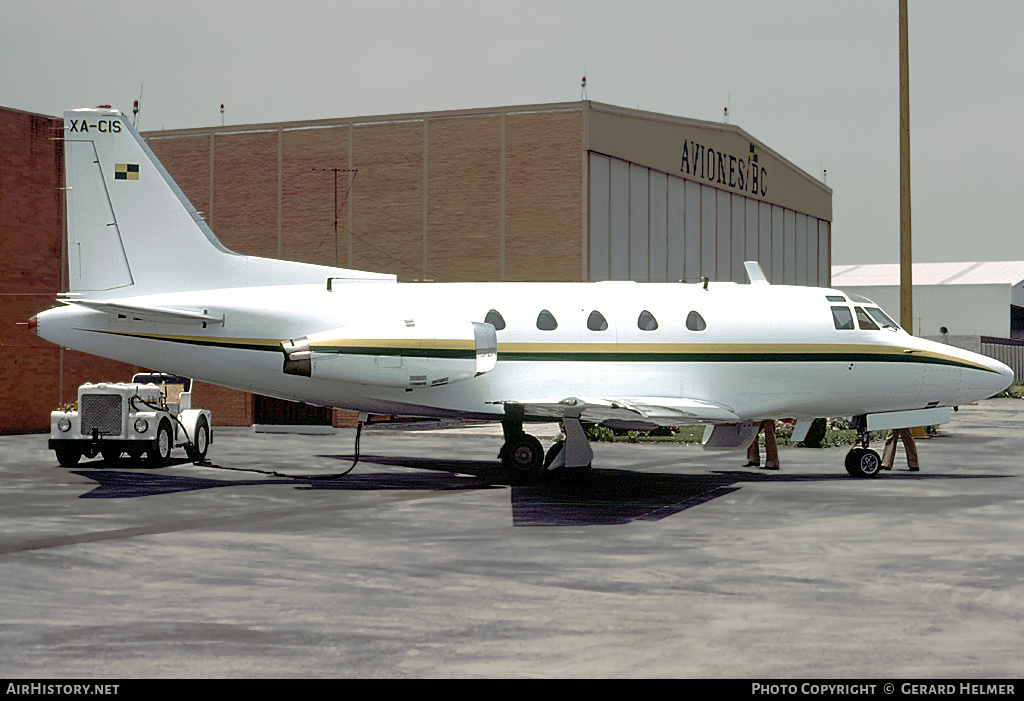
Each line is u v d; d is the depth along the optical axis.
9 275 30.77
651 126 35.00
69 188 18.50
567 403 16.44
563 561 10.86
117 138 18.55
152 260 18.66
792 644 7.64
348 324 18.36
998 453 24.95
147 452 21.30
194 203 35.84
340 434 31.44
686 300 19.33
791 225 47.84
